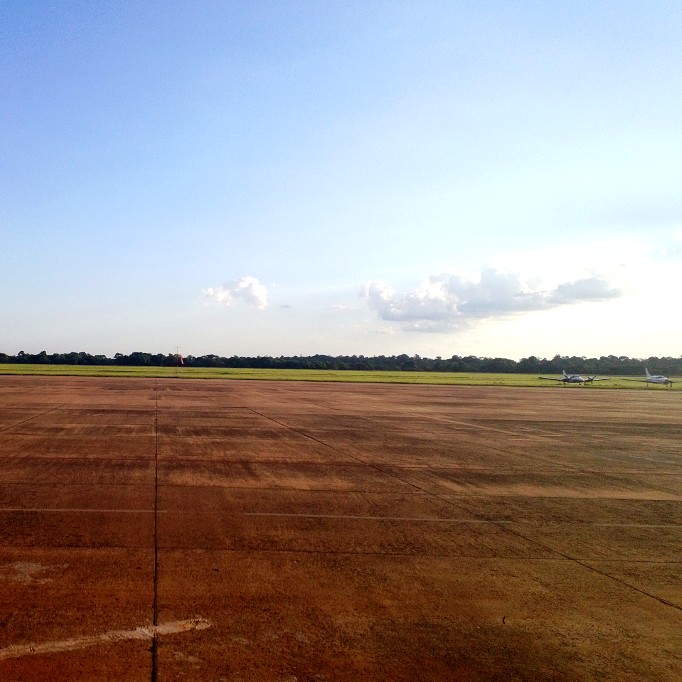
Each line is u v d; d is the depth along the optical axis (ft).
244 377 296.92
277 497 39.65
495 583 24.62
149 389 170.19
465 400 162.71
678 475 55.11
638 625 20.85
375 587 23.61
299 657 17.58
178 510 35.17
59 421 82.12
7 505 35.04
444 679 16.67
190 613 20.42
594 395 213.25
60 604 20.80
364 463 55.16
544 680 16.81
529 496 43.27
